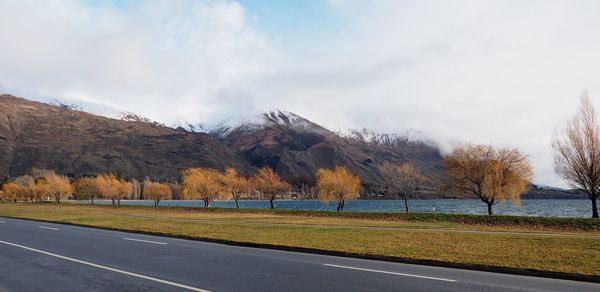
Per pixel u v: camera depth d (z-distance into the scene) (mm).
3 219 39469
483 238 20656
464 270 12906
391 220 38094
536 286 10617
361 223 33062
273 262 14195
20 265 13391
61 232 25625
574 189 37312
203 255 15883
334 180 62188
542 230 28641
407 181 62219
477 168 44531
